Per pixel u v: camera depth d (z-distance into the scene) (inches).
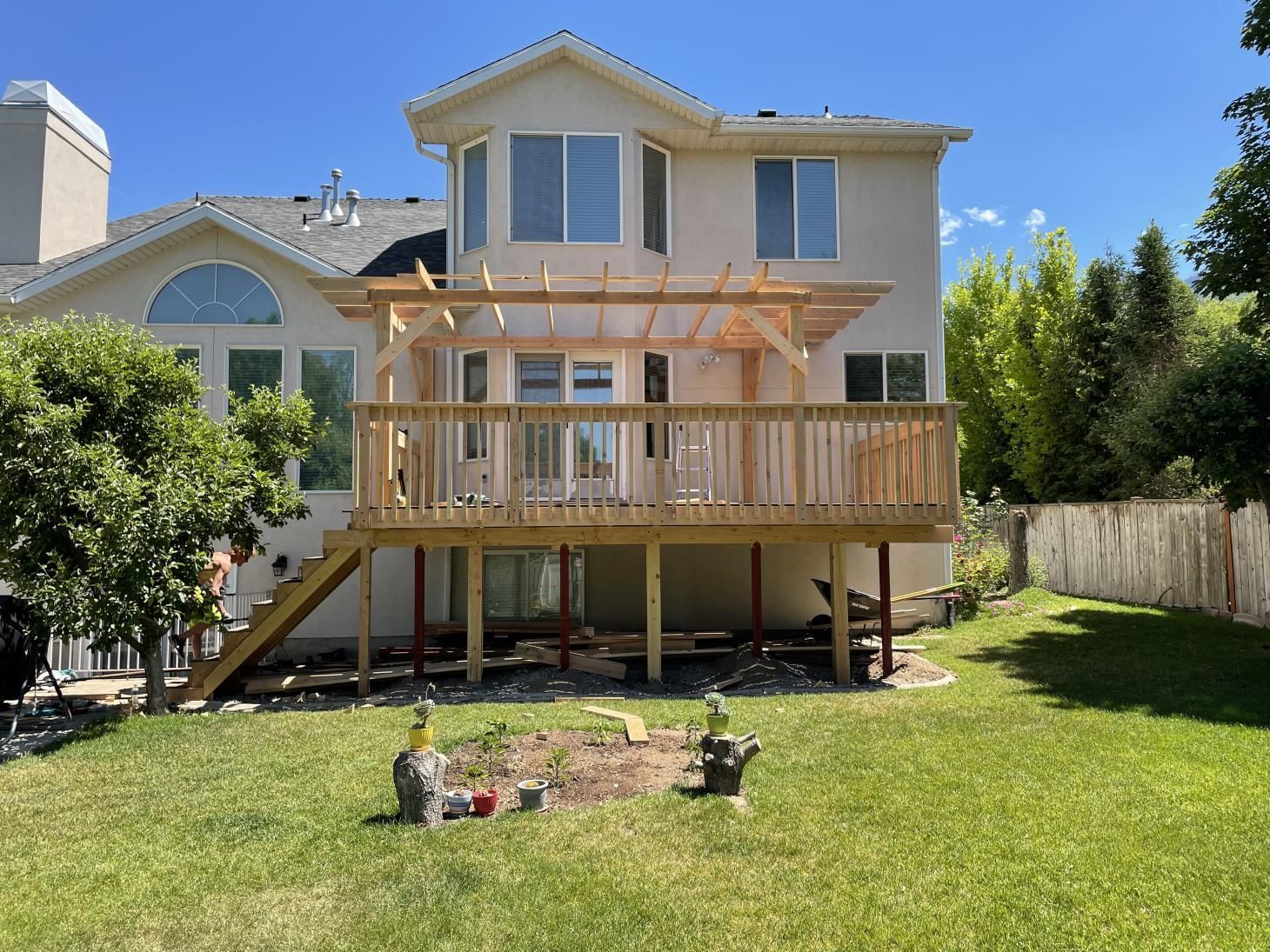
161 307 432.1
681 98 433.7
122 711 297.4
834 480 448.5
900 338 466.9
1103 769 206.7
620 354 435.8
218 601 308.7
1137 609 482.9
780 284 348.5
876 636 428.1
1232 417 363.6
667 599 452.1
